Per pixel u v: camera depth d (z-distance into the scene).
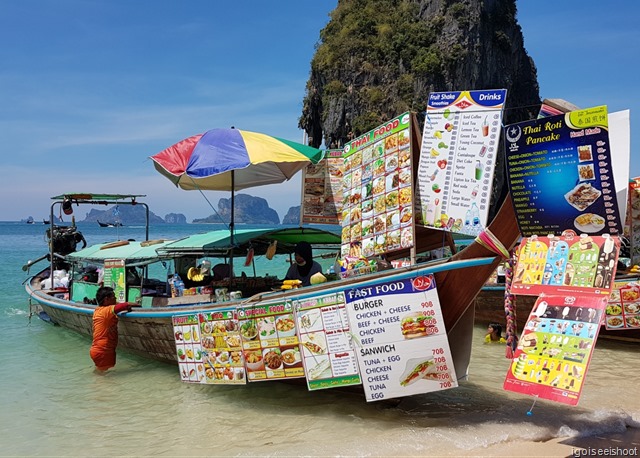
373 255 6.10
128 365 8.47
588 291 4.21
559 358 4.20
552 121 4.37
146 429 5.71
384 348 5.07
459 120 5.25
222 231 8.85
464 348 5.43
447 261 4.89
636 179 8.78
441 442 4.71
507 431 4.92
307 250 7.57
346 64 75.19
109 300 8.34
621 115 4.34
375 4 79.50
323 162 7.70
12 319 13.02
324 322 5.33
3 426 5.91
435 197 5.40
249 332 5.87
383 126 6.04
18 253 42.09
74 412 6.33
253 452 4.80
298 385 6.34
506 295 4.87
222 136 7.36
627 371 7.45
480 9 70.38
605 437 4.79
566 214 4.40
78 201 11.74
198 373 6.49
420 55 69.56
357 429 5.23
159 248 8.14
